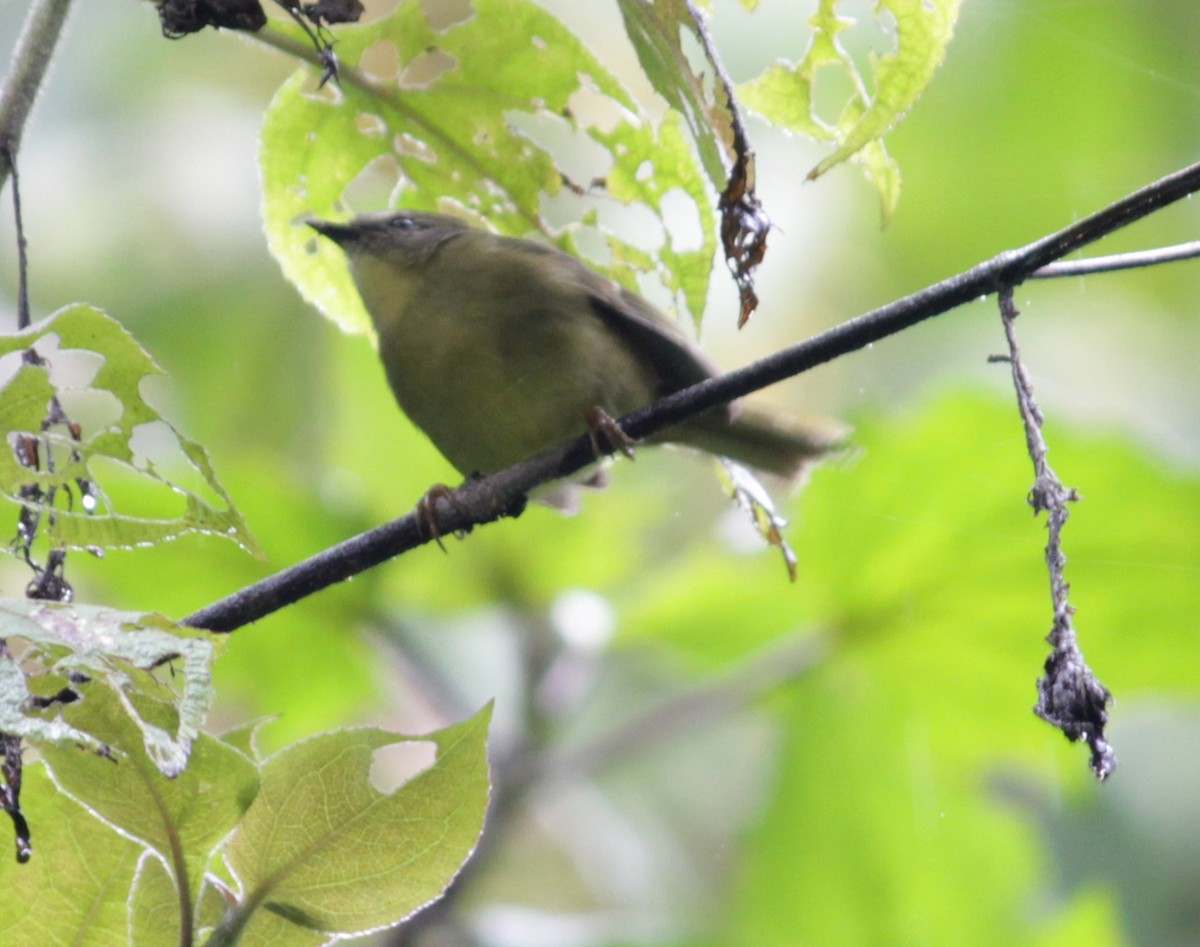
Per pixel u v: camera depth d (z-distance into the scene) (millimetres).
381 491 10125
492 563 8758
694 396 5398
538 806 8492
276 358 13562
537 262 7918
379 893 3930
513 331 7816
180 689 4422
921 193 14008
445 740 3881
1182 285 14258
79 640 3402
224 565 8859
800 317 13992
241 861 3885
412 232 8008
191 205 13625
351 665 9047
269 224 7023
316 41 5180
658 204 6348
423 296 7949
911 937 9234
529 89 6270
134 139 13617
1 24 12109
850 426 8016
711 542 8742
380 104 6414
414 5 6055
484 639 9070
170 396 13320
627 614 8594
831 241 14078
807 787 9211
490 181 6625
